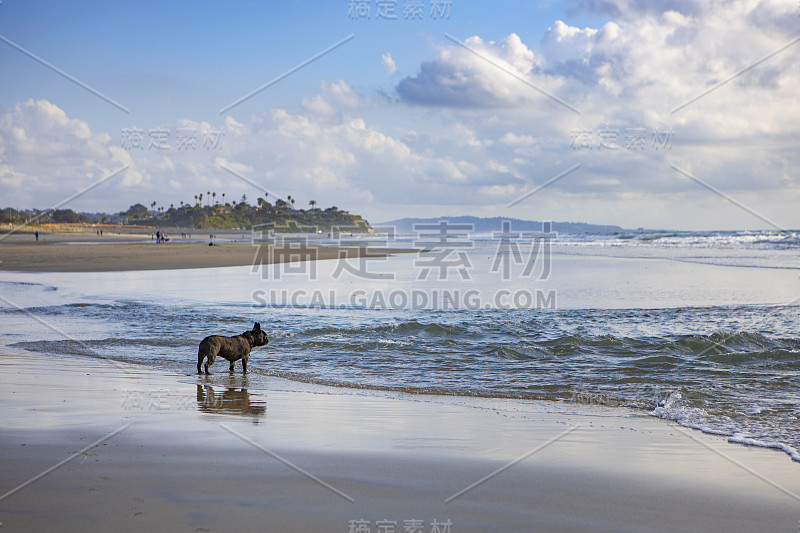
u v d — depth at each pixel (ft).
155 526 11.16
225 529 11.12
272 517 11.81
